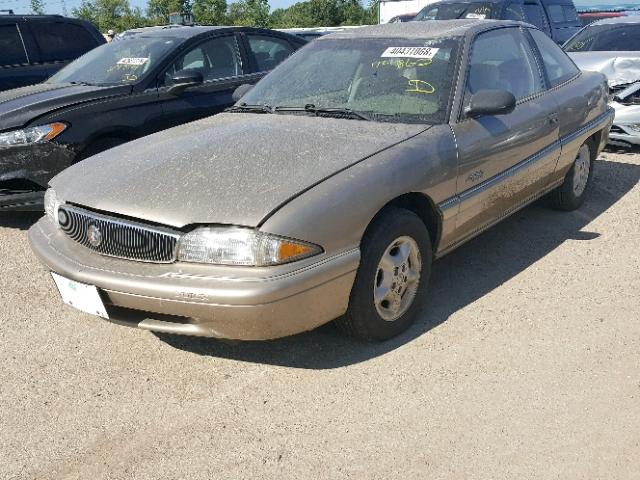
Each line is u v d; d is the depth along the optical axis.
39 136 5.25
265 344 3.48
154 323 3.06
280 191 3.00
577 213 5.37
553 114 4.64
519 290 4.00
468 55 4.07
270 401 3.01
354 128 3.70
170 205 3.00
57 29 8.56
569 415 2.82
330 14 68.75
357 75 4.19
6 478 2.61
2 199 5.30
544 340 3.42
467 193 3.80
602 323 3.57
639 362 3.19
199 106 6.25
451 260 4.48
